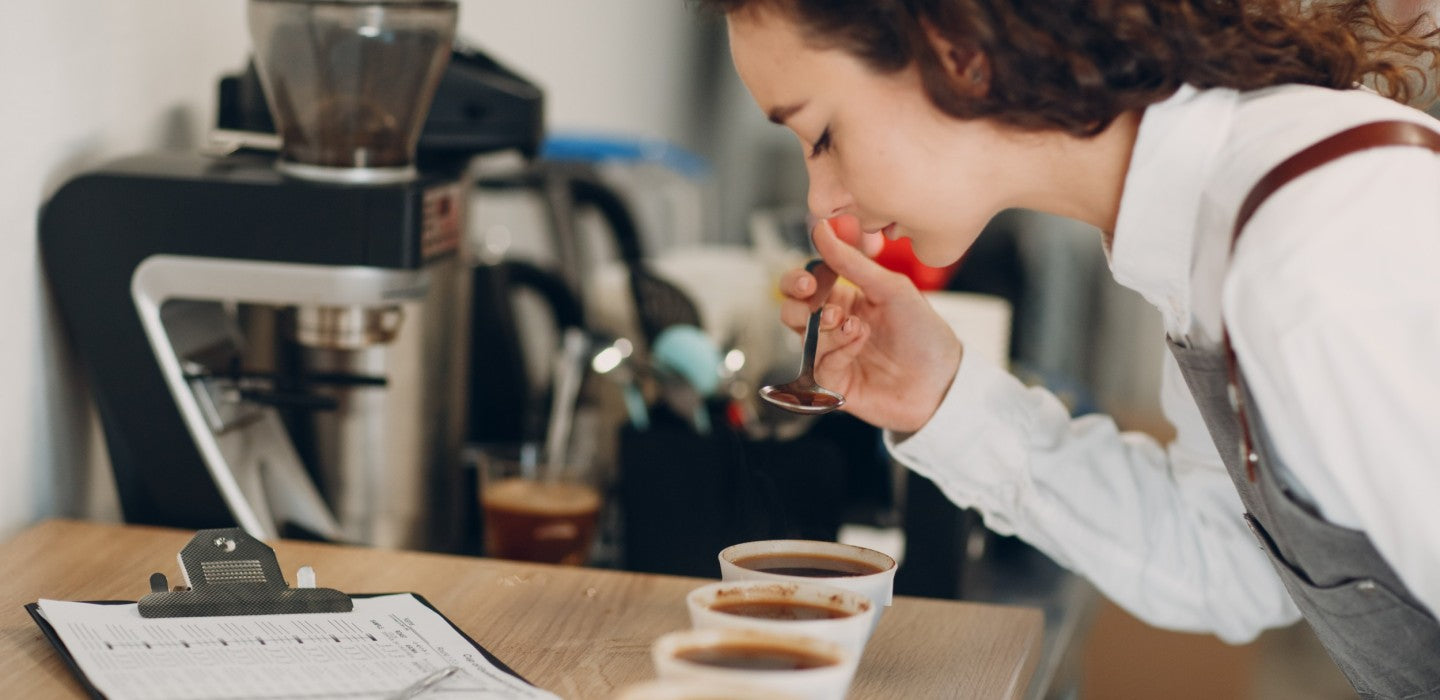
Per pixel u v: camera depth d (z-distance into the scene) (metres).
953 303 1.70
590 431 1.70
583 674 0.97
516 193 2.28
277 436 1.39
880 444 1.61
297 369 1.43
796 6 0.88
